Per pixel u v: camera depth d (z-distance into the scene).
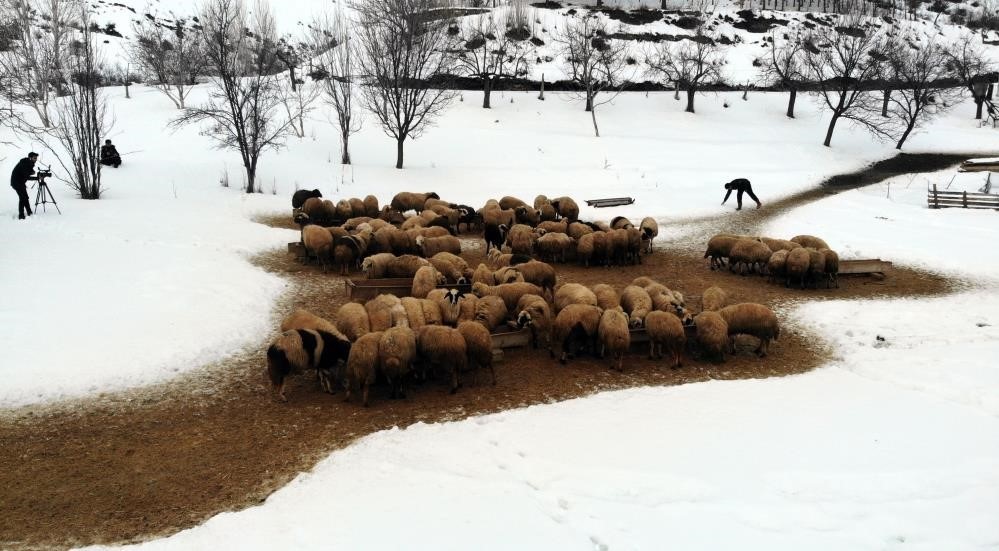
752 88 62.06
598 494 7.29
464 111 48.53
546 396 10.25
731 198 31.09
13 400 9.48
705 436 8.69
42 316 12.24
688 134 49.09
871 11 94.81
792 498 7.26
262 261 18.03
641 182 34.28
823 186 35.62
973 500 7.18
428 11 37.50
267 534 6.33
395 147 38.00
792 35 77.38
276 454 8.29
